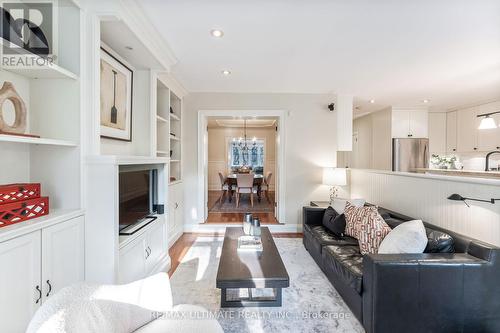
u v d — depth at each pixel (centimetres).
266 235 288
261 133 940
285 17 212
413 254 179
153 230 265
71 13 184
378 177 354
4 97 151
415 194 272
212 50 278
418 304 167
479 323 167
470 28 226
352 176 449
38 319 97
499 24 219
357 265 210
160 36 246
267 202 687
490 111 498
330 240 283
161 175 296
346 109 462
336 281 235
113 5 186
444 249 189
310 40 253
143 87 303
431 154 592
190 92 453
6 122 163
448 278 167
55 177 186
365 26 225
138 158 223
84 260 188
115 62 254
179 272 286
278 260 217
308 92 452
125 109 277
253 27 229
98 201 187
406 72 344
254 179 681
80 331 100
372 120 636
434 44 259
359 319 192
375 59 300
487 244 176
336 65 320
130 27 207
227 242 260
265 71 345
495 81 380
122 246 198
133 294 123
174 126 442
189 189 458
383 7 196
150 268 255
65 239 168
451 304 167
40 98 185
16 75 173
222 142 941
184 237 420
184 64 320
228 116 464
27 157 182
